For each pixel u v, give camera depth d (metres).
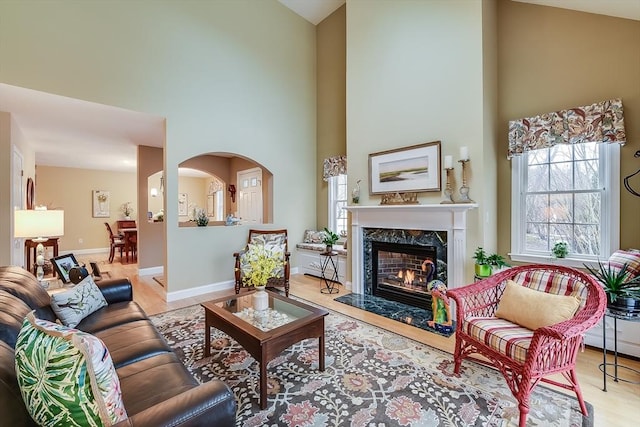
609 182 2.84
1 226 3.38
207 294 4.31
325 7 5.38
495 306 2.35
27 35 2.97
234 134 4.64
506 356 1.80
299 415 1.79
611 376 2.15
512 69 3.41
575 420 1.73
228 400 1.08
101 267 6.27
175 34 4.02
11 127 3.55
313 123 5.78
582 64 2.95
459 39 3.28
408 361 2.40
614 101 2.70
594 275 2.43
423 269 3.77
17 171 3.88
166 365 1.58
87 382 0.92
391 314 3.43
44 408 0.92
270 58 5.10
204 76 4.30
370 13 4.17
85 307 2.22
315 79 5.82
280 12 5.25
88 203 8.21
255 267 2.42
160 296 4.19
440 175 3.41
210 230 4.44
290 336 2.04
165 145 3.96
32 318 1.12
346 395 1.98
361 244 4.23
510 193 3.43
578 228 3.05
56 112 3.62
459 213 3.19
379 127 4.06
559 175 3.17
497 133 3.49
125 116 3.83
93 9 3.37
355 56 4.37
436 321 2.99
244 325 2.07
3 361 0.99
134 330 2.00
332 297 4.07
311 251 5.24
